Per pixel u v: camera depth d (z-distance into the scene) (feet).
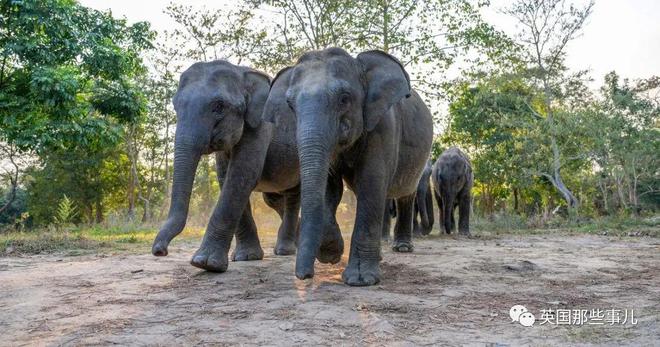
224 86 21.75
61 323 14.21
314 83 17.87
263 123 23.09
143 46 52.44
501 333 13.06
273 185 25.39
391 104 18.71
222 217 21.79
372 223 18.99
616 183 96.27
